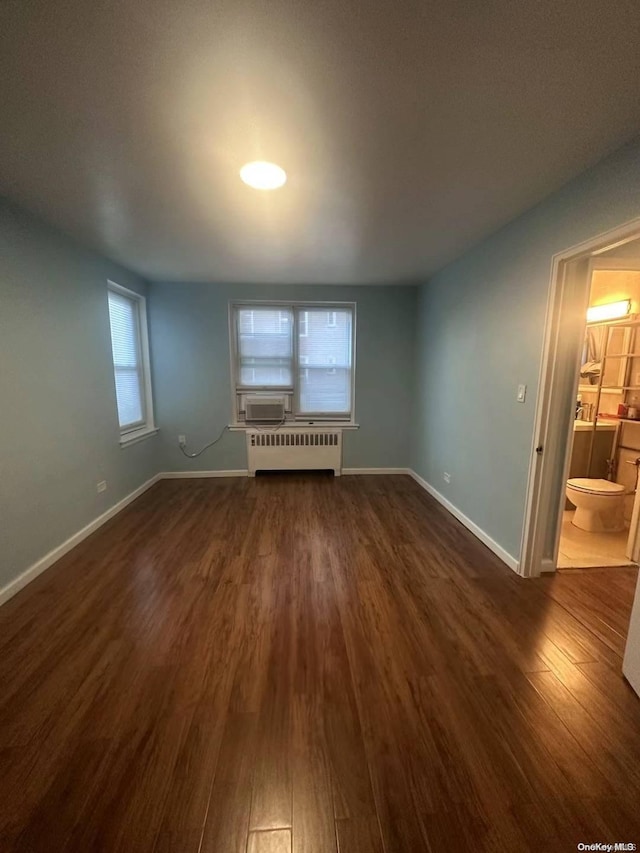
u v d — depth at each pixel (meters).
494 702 1.45
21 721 1.36
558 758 1.23
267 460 4.45
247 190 1.99
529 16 1.01
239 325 4.38
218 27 1.04
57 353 2.55
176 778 1.17
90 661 1.65
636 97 1.31
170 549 2.70
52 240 2.50
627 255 2.10
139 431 3.94
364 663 1.64
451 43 1.09
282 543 2.80
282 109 1.38
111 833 1.03
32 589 2.20
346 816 1.07
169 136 1.54
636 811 1.08
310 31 1.05
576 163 1.73
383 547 2.74
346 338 4.53
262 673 1.59
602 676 1.57
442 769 1.20
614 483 3.13
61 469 2.59
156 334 4.19
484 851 0.99
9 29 1.04
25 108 1.36
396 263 3.40
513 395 2.43
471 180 1.89
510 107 1.36
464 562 2.53
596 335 3.53
